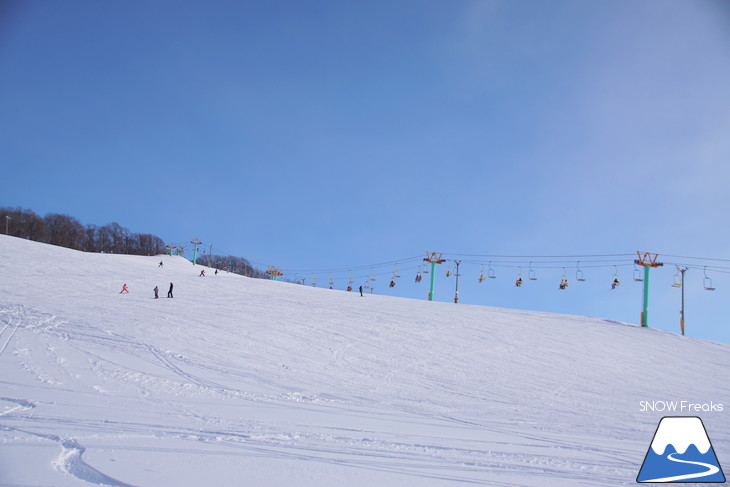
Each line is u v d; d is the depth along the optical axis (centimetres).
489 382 2177
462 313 4191
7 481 597
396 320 3584
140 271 5372
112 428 901
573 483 793
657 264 4409
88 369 1602
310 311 3700
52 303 3191
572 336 3522
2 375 1369
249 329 2858
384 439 1021
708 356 3228
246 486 642
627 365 2775
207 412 1152
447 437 1108
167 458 737
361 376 2109
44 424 892
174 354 2097
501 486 749
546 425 1425
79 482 610
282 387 1742
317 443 927
